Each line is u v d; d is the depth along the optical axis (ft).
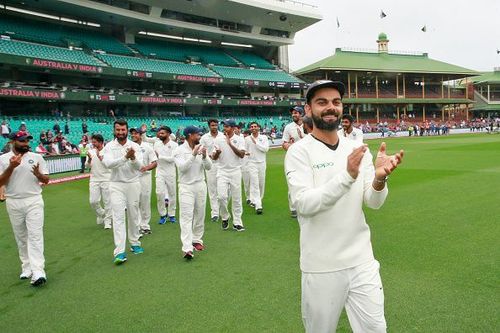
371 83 186.60
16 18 105.19
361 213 8.46
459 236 19.89
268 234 22.82
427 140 114.73
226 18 134.21
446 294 13.51
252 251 19.75
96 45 112.78
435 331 11.28
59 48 101.35
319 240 8.20
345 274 8.19
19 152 16.90
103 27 123.44
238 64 145.28
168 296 14.79
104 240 23.43
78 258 20.12
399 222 23.15
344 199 8.20
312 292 8.36
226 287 15.33
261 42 151.74
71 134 87.40
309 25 146.20
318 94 8.17
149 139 33.68
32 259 16.81
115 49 116.67
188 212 19.22
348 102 168.86
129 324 12.77
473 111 207.72
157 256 19.85
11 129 78.23
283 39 152.35
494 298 13.03
